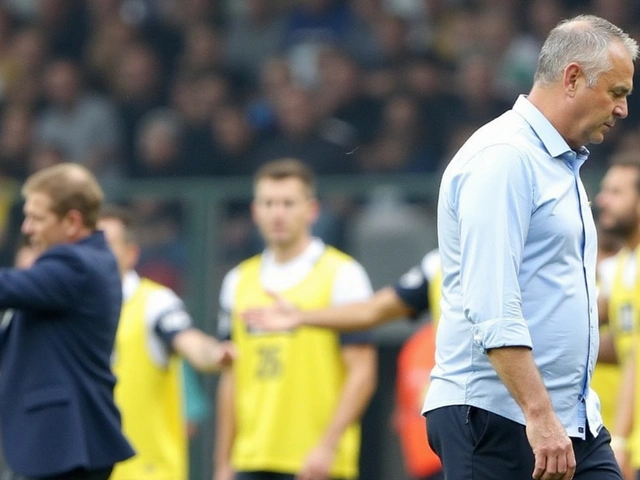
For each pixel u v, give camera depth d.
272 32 45.25
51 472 18.22
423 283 22.12
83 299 18.62
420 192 31.20
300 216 25.25
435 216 30.97
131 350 25.20
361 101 41.69
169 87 45.31
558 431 13.47
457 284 14.44
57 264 18.52
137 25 46.72
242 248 32.19
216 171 42.16
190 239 32.41
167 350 25.36
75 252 18.69
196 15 46.44
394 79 42.06
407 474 29.53
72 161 44.56
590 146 38.50
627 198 22.83
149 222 32.59
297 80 43.53
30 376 18.52
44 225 19.20
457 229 14.27
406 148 40.41
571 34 14.20
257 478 24.70
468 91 41.22
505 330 13.59
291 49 44.81
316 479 23.64
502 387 14.20
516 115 14.38
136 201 32.72
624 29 41.66
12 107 46.03
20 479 18.81
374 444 29.80
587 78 14.05
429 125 41.09
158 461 25.22
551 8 42.53
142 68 45.38
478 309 13.70
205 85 44.06
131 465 25.03
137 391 25.16
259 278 25.47
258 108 42.62
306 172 25.45
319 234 31.11
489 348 13.67
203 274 32.25
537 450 13.45
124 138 44.91
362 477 29.84
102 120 44.94
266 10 45.62
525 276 14.08
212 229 32.38
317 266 25.14
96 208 19.48
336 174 40.41
